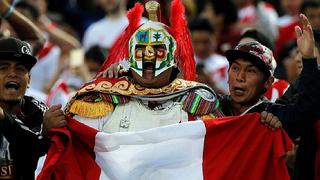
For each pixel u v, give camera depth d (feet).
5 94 45.75
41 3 75.51
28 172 44.73
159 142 45.21
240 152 45.27
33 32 55.93
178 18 46.80
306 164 46.44
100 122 45.65
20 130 44.16
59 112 44.62
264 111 45.39
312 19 71.05
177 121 45.78
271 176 45.47
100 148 45.19
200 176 45.16
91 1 88.89
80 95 45.98
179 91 45.93
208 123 45.29
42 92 70.69
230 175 45.29
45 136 44.65
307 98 44.39
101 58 66.44
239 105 46.80
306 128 45.55
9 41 45.85
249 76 46.37
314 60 44.55
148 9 46.68
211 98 46.44
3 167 43.78
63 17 88.43
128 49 46.55
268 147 45.16
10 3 56.39
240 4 82.02
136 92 45.65
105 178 45.09
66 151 44.32
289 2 77.05
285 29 74.54
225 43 77.61
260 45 46.55
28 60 46.01
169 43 45.78
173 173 45.34
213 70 70.08
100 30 75.87
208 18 74.13
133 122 45.55
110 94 45.75
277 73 60.29
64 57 70.85
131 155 45.21
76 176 44.86
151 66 45.50
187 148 45.29
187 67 47.42
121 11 75.92
